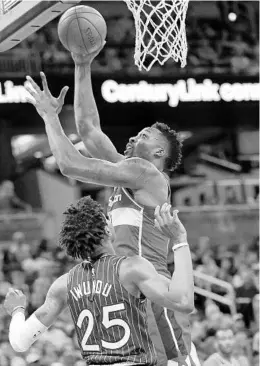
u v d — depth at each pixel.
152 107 18.69
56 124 4.46
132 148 5.08
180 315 4.88
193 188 20.09
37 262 14.69
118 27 19.88
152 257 4.79
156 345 4.75
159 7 5.48
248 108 18.98
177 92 17.98
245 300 13.93
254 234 18.84
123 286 3.89
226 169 22.47
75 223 4.00
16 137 22.83
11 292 4.38
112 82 17.64
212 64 19.09
